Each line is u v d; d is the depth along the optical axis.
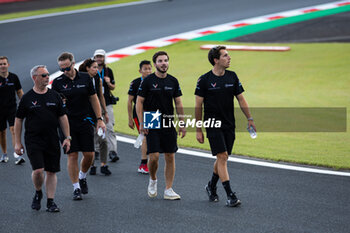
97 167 29.47
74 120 23.94
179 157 31.11
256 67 61.50
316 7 92.75
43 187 25.58
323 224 20.34
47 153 22.05
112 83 31.05
